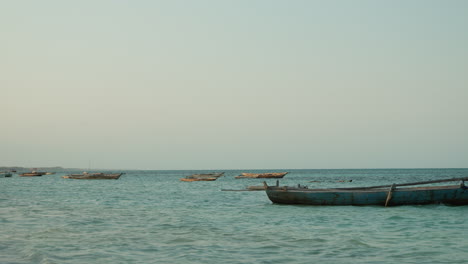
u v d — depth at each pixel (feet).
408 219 90.63
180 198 164.96
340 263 52.11
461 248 60.90
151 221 90.74
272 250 59.77
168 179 480.64
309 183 327.26
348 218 93.30
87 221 90.43
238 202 142.31
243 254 57.16
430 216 93.86
